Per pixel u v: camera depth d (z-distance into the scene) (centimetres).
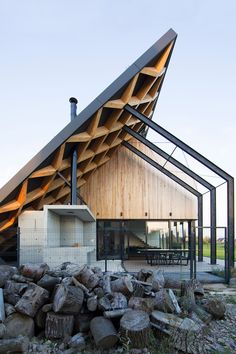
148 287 593
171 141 1223
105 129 1163
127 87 1047
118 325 505
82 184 1625
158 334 486
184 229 1738
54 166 1005
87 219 1443
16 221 1117
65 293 496
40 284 541
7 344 443
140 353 444
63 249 978
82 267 580
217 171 1199
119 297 528
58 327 493
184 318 507
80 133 1005
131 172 1711
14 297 543
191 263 1027
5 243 1178
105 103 972
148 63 1052
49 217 1022
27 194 1048
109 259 1639
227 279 1027
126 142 1617
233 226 1141
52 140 923
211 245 1483
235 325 583
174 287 659
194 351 446
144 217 1686
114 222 1703
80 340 477
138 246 1698
